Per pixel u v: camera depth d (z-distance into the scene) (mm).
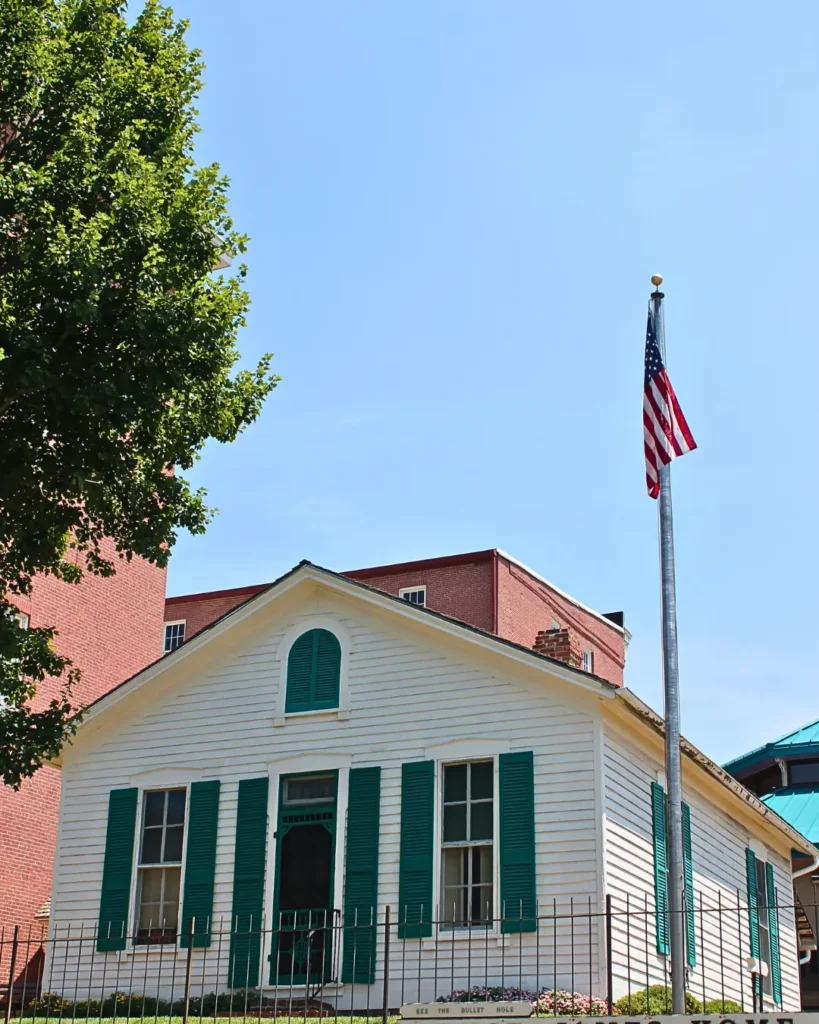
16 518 16125
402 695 20297
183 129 17375
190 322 15633
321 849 20031
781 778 35750
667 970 19375
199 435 16875
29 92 15984
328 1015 18000
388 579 37938
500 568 36469
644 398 17594
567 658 22188
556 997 16578
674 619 16609
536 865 18359
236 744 21203
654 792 20219
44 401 15516
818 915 16969
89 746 22344
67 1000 20375
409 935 18797
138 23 17375
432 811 19312
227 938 19812
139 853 21188
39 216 15344
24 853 26984
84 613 29594
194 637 21844
